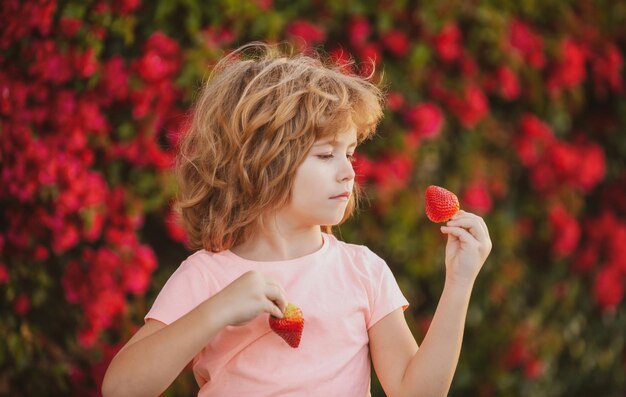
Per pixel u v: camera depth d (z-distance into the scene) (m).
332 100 2.23
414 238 4.23
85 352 3.60
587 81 4.94
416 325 4.36
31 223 3.42
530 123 4.54
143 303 3.70
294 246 2.28
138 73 3.49
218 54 3.61
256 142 2.24
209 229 2.29
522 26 4.41
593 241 4.97
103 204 3.51
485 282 4.57
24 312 3.45
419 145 4.21
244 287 2.04
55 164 3.36
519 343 4.67
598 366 5.11
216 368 2.20
